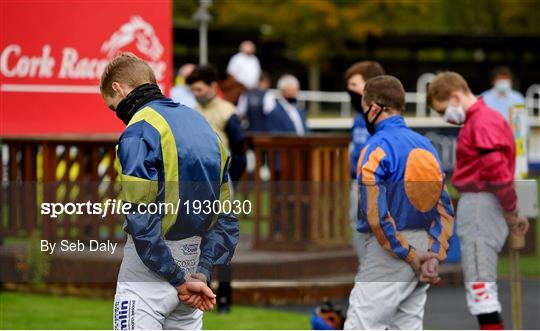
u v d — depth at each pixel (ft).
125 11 82.84
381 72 71.15
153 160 44.01
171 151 44.47
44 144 85.20
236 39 266.36
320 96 276.21
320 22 311.68
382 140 53.57
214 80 77.10
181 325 47.19
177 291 45.29
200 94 77.25
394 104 54.49
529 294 69.77
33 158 86.17
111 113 83.20
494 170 63.10
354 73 71.05
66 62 82.53
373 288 54.03
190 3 319.27
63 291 84.28
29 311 77.92
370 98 54.65
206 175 45.27
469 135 63.98
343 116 272.72
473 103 64.49
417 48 331.16
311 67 328.90
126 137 44.01
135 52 82.79
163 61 83.20
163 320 45.85
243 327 73.26
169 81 83.41
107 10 82.79
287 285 79.36
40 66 82.38
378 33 314.14
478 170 63.67
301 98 274.57
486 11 361.10
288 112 114.83
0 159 86.38
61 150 85.92
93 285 83.51
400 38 317.63
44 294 84.74
